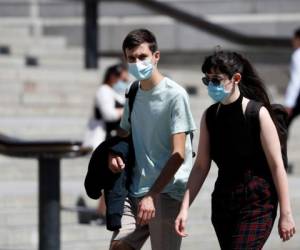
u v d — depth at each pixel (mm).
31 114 31625
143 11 40406
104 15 40375
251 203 13766
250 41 32625
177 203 14836
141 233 15031
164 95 14484
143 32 14383
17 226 22656
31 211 23125
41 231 19047
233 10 40500
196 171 14266
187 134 14656
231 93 13789
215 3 40656
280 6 40219
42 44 37000
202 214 24516
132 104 14828
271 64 39094
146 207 14188
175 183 14719
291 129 31141
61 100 32219
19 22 39656
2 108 31219
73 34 39594
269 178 13836
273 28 40156
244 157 13828
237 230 13750
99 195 15141
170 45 40031
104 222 23062
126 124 15219
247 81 13961
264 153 13797
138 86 14836
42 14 40000
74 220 23375
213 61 13680
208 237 23766
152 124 14617
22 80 32375
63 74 33094
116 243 14938
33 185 25578
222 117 13898
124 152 14797
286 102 28781
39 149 18484
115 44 39938
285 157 14125
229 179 13922
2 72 32125
